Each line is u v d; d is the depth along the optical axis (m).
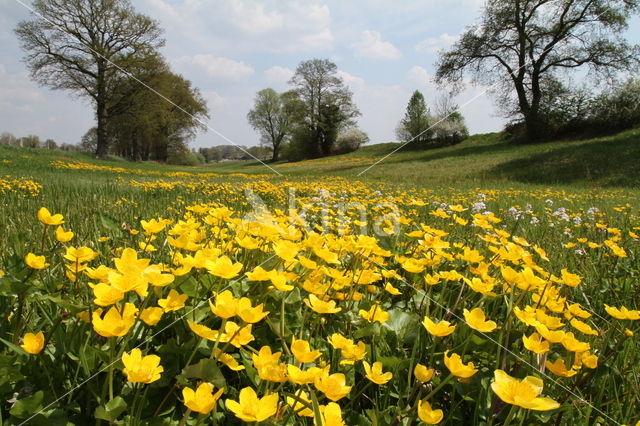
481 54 29.09
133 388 0.99
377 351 1.30
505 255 1.75
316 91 62.19
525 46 27.59
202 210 2.39
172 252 1.65
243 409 0.74
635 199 8.70
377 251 1.60
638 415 1.15
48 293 1.29
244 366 1.04
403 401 1.14
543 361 1.23
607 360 1.39
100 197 5.07
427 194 9.12
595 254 2.97
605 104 29.94
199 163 65.19
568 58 27.88
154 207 4.59
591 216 5.05
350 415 1.05
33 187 5.80
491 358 1.29
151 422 0.89
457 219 2.44
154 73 35.47
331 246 1.75
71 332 1.12
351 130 62.69
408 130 53.09
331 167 33.75
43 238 1.50
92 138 61.94
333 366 1.19
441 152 37.09
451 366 0.94
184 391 0.77
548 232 3.97
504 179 17.81
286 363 1.15
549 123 30.86
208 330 0.94
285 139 72.50
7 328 1.16
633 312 1.28
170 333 1.26
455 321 1.55
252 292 1.42
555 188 13.03
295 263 1.60
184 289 1.33
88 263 1.90
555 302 1.47
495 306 1.62
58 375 1.00
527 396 0.80
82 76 32.41
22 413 0.83
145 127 39.50
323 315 1.49
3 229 2.52
